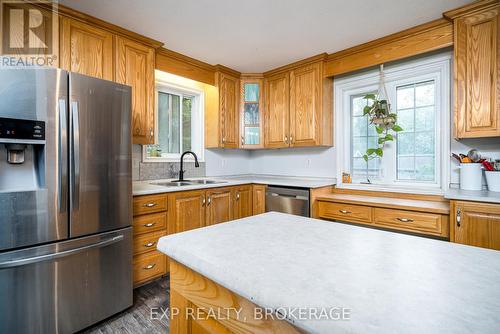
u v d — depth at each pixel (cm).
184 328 69
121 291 178
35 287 139
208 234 79
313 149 323
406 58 245
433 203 217
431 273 52
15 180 139
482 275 51
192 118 333
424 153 243
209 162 341
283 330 47
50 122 141
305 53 273
